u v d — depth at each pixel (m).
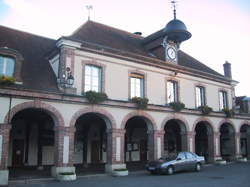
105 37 19.09
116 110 15.77
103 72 16.09
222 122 22.38
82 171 16.17
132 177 14.00
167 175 14.77
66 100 13.84
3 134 11.95
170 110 18.45
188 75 21.00
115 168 15.13
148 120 17.36
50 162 18.69
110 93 16.17
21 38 18.44
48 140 18.75
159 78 18.98
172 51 20.06
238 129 23.81
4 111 12.12
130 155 22.44
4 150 11.83
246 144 26.97
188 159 16.20
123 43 19.70
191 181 12.47
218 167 18.97
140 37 23.97
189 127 19.58
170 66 19.56
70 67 14.72
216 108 22.72
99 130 21.16
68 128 13.80
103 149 21.08
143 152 23.31
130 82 17.41
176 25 19.30
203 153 24.83
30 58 16.45
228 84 24.34
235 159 22.98
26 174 14.52
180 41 20.28
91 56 15.81
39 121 18.27
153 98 18.33
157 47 20.34
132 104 16.44
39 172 15.47
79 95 14.36
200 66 23.97
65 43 14.70
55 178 12.95
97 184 11.53
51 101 13.46
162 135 17.77
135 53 18.05
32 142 18.28
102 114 15.18
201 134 25.27
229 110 22.62
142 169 17.50
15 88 12.42
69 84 14.27
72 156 13.73
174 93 20.00
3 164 11.70
